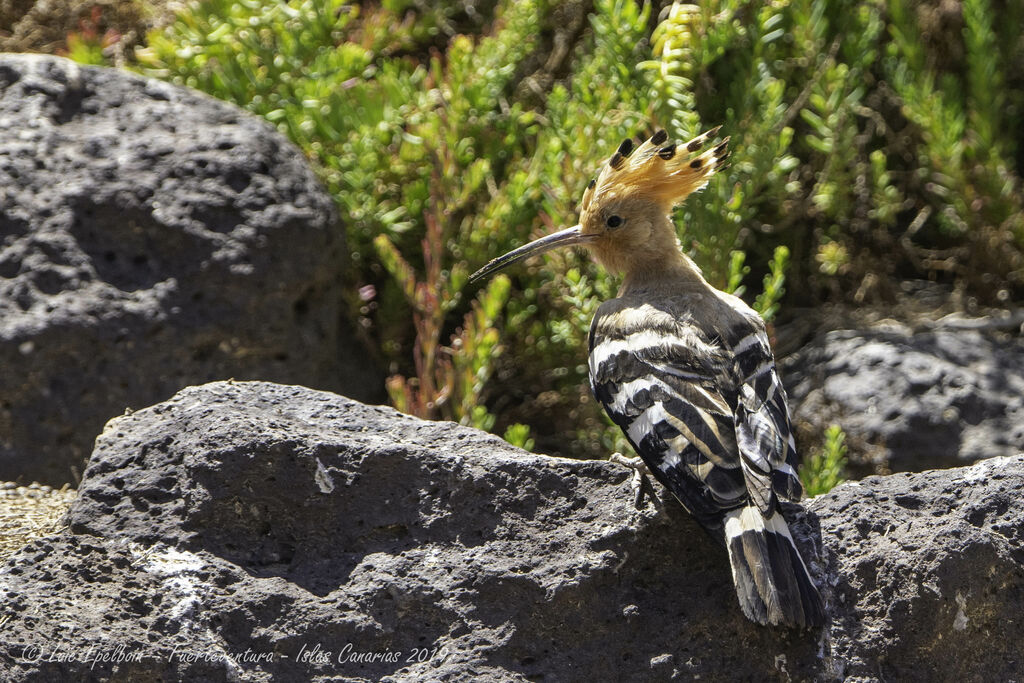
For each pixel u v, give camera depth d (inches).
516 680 209.3
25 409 338.0
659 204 286.5
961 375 392.5
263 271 363.3
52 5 469.7
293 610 213.3
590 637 214.4
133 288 354.6
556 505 225.8
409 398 365.1
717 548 218.7
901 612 208.5
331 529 224.5
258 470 223.8
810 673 206.8
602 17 378.3
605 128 368.5
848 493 228.5
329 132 423.2
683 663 211.0
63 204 358.9
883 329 426.9
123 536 219.6
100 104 388.5
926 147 445.4
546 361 411.2
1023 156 475.2
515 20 417.7
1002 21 462.0
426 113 421.7
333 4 427.8
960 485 231.0
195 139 379.9
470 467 227.5
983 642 216.1
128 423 240.2
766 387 229.3
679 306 248.7
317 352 375.9
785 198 430.0
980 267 438.0
